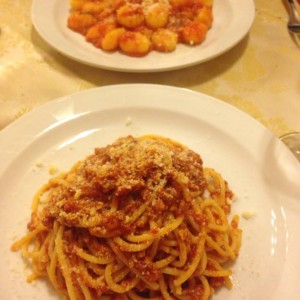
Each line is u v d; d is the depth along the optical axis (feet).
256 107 1.10
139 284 0.73
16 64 1.21
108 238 0.73
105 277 0.72
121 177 0.73
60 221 0.73
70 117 0.98
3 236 0.80
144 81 1.17
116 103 1.01
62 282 0.73
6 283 0.73
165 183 0.75
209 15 1.32
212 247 0.77
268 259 0.77
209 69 1.22
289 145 1.00
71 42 1.24
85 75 1.19
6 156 0.90
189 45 1.26
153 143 0.81
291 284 0.72
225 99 1.13
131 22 1.26
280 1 1.50
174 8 1.35
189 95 1.02
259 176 0.89
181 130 0.99
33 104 1.10
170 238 0.75
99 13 1.33
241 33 1.25
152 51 1.24
